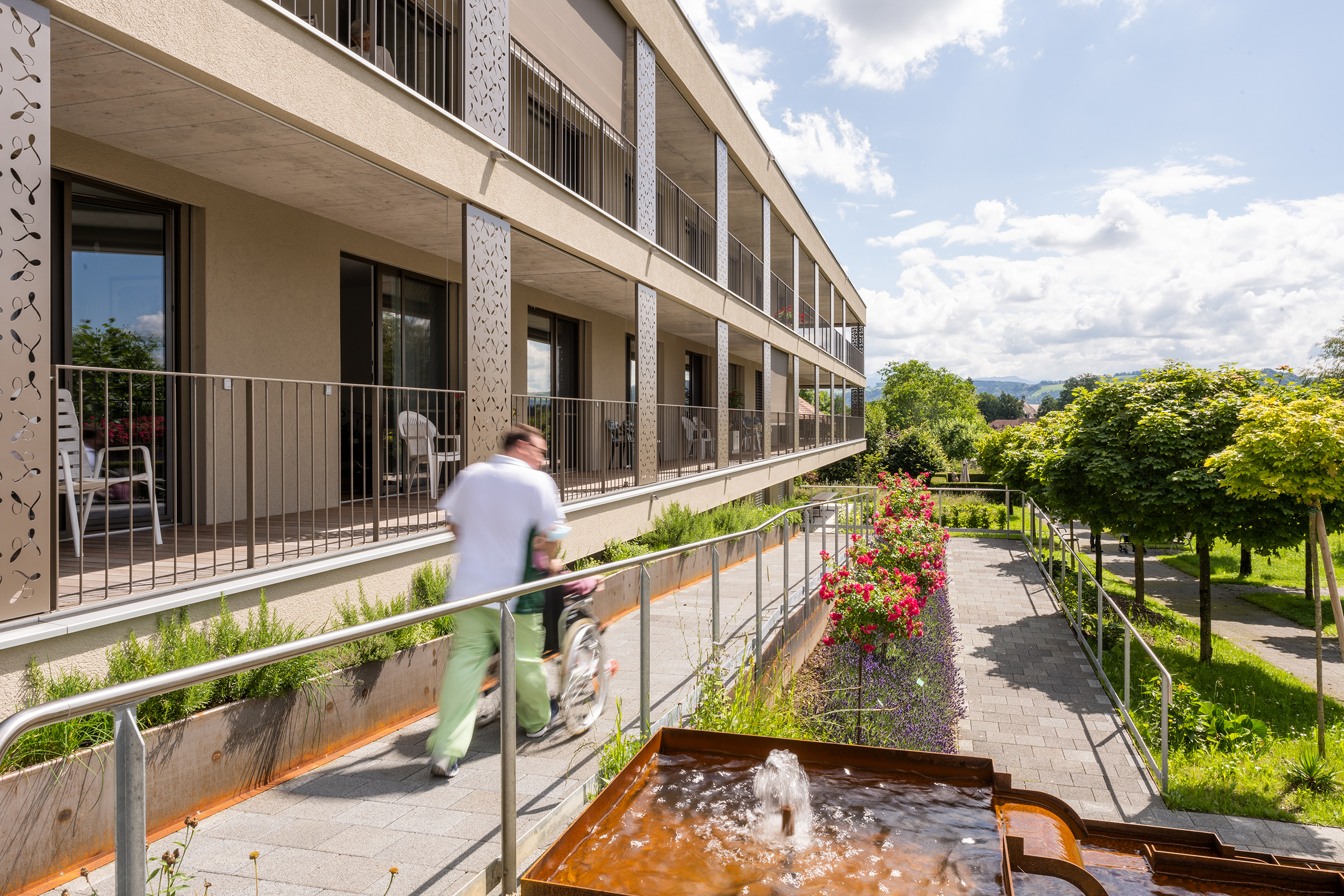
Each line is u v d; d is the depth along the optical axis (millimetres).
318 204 7145
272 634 4121
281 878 2264
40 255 3275
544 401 12648
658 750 3084
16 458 3172
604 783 3631
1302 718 11805
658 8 11344
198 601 3938
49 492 3311
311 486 7664
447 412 6617
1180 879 3262
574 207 8602
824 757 2951
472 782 2770
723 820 2547
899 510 12305
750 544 6531
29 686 3168
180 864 2043
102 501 5879
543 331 12711
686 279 12484
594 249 9125
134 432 6145
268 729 2441
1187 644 15805
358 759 2492
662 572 4637
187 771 2279
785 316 22312
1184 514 13727
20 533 3184
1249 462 10422
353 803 2459
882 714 8211
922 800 2701
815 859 2311
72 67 4141
